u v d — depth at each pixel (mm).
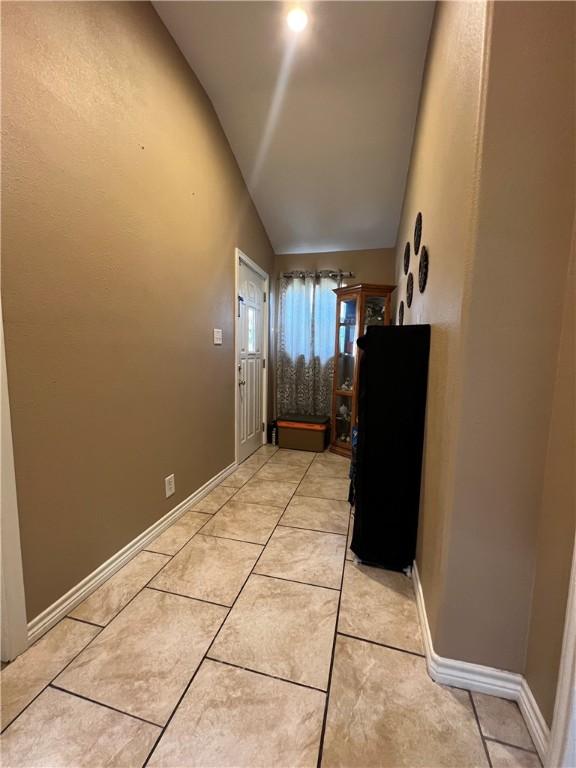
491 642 1062
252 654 1193
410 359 1561
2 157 1081
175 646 1221
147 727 958
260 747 916
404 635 1287
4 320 1114
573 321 865
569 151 865
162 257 1911
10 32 1085
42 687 1068
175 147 1988
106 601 1438
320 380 4090
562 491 884
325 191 3150
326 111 2406
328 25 1846
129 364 1690
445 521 1093
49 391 1279
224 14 1796
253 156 2818
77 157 1346
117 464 1633
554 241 900
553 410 937
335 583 1566
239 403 3145
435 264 1480
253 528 2049
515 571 1022
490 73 875
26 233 1167
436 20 1652
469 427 1002
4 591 1128
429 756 902
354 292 3451
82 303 1407
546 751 871
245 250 3125
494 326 957
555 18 830
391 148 2658
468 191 1005
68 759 884
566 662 767
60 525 1339
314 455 3559
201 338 2391
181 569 1653
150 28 1738
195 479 2377
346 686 1084
